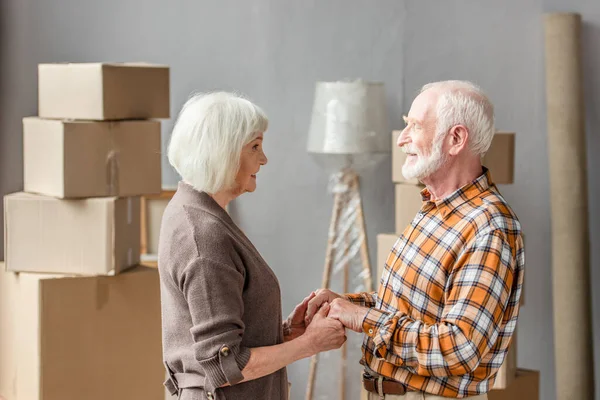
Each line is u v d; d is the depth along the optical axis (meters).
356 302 2.58
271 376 2.27
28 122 3.67
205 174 2.17
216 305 2.10
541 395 4.33
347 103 4.20
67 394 3.58
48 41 4.92
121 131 3.58
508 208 2.25
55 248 3.62
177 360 2.21
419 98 2.34
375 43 4.52
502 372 3.52
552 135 4.11
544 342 4.31
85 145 3.53
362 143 4.19
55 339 3.55
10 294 3.78
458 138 2.28
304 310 2.56
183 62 4.83
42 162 3.62
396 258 2.36
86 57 4.91
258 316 2.24
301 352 2.24
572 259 4.09
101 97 3.49
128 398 3.69
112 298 3.62
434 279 2.23
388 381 2.32
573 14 4.09
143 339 3.70
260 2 4.70
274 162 4.76
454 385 2.23
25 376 3.65
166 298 2.23
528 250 4.32
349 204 4.46
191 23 4.81
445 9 4.38
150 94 3.65
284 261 4.79
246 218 4.85
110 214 3.54
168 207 2.26
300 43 4.66
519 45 4.26
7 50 4.94
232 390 2.17
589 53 4.14
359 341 4.55
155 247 4.62
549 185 4.25
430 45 4.42
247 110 2.21
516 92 4.28
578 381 4.09
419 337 2.14
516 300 2.25
